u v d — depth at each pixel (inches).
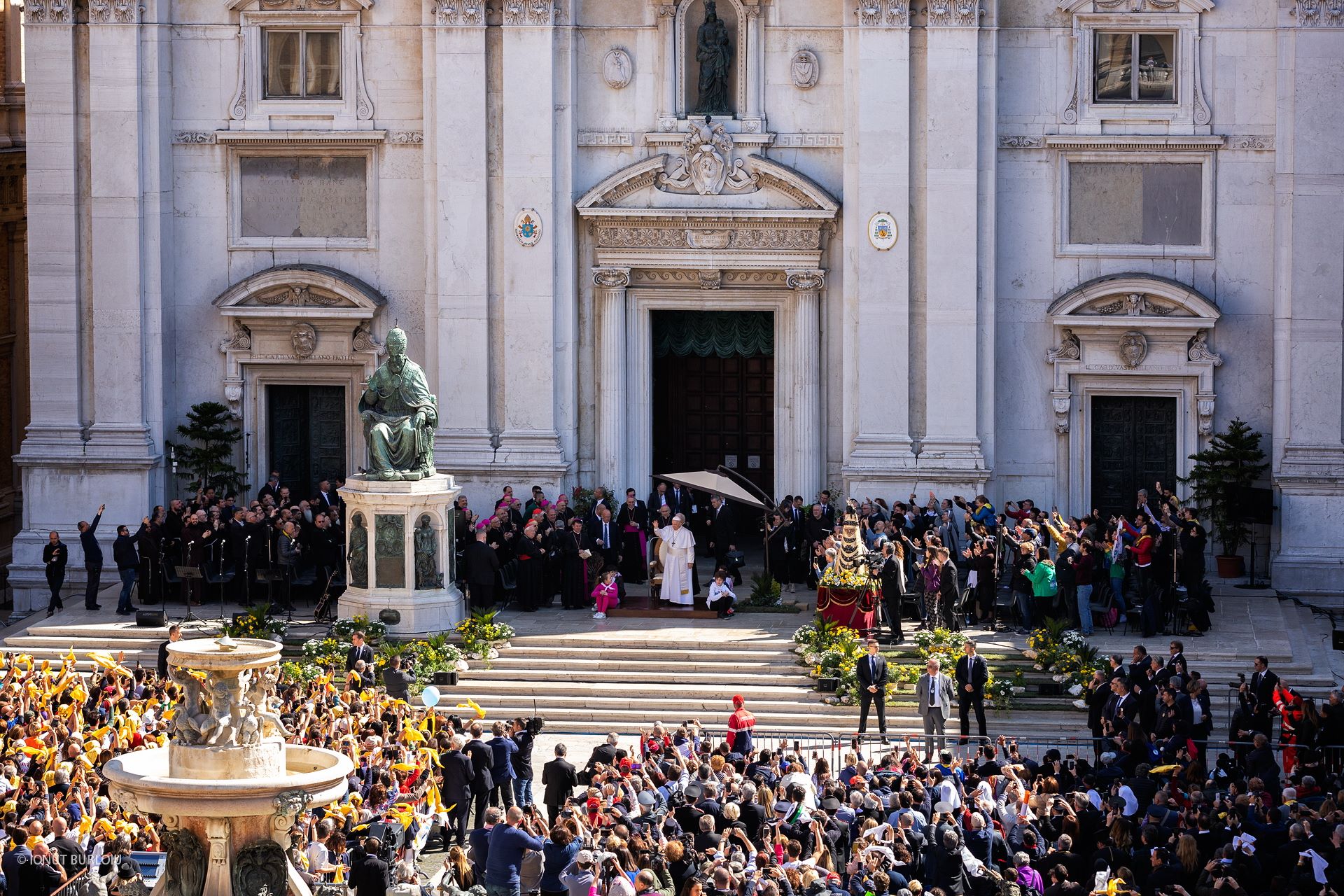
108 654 1772.9
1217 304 1979.6
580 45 2026.3
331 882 1034.1
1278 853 1164.5
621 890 1067.3
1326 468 1942.7
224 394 2076.8
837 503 2034.9
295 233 2068.2
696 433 2140.7
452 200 2010.3
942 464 1974.7
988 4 1962.4
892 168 1969.7
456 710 1685.5
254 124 2052.2
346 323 2053.4
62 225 2041.1
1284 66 1945.1
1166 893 1062.4
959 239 1967.3
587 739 1648.6
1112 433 2011.6
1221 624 1822.1
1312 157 1939.0
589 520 1900.8
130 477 2038.6
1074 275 1998.0
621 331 2043.6
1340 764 1451.8
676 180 2021.4
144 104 2033.7
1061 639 1708.9
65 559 1948.8
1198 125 1972.2
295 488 2096.5
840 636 1721.2
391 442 1758.1
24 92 2421.3
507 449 2016.5
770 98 2020.2
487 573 1819.6
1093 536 1866.4
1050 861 1165.1
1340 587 1939.0
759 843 1167.6
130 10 2015.3
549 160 2004.2
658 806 1264.8
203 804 822.5
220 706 842.2
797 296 2026.3
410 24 2034.9
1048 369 2004.2
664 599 1849.2
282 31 2050.9
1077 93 1982.0
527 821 1203.2
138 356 2037.4
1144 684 1512.1
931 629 1756.9
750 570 2022.6
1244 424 1979.6
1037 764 1461.6
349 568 1772.9
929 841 1178.0
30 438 2046.0
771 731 1656.0
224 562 1886.1
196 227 2071.9
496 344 2026.3
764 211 2004.2
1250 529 1969.7
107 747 1250.0
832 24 2004.2
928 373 1979.6
